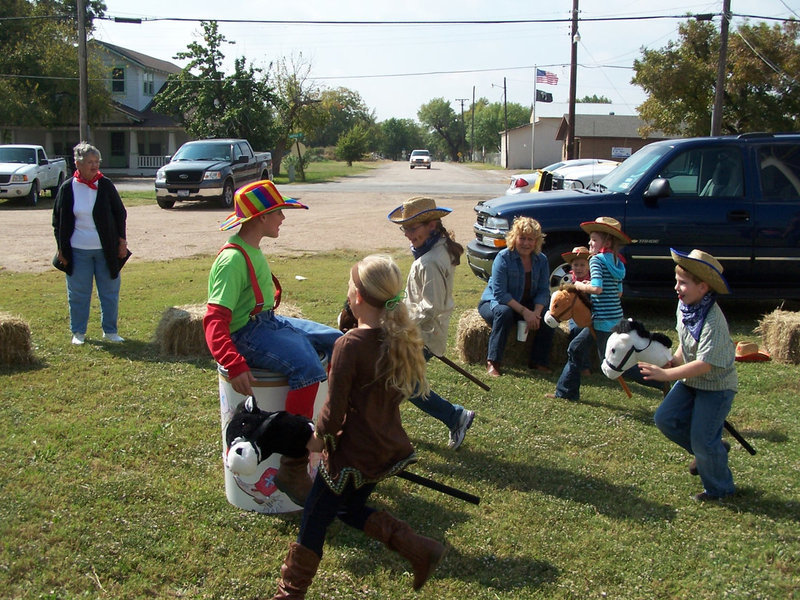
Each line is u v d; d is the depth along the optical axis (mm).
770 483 4410
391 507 4031
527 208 8391
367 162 83688
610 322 5578
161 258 13055
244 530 3742
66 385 5816
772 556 3639
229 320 3752
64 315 8188
